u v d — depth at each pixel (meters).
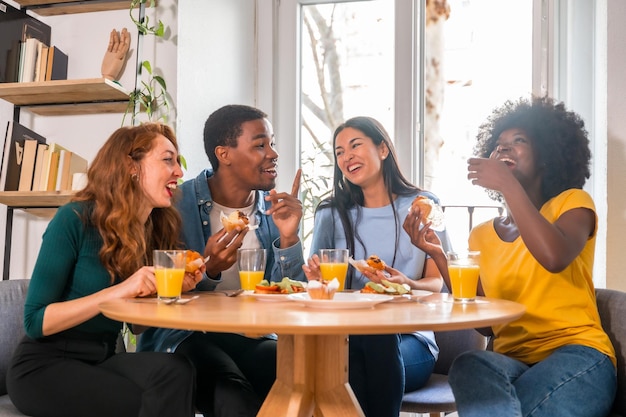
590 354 1.55
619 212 2.30
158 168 1.78
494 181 1.65
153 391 1.52
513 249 1.80
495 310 1.36
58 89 2.59
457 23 3.09
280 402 1.47
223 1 2.94
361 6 3.11
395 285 1.64
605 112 2.37
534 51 2.80
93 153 2.80
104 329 1.71
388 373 1.76
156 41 2.68
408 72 3.00
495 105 3.04
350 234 2.26
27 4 2.80
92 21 2.81
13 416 1.61
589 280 1.75
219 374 1.76
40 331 1.57
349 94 3.12
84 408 1.57
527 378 1.50
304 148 3.18
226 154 2.19
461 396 1.49
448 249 2.29
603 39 2.47
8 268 2.77
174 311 1.29
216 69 2.91
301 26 3.19
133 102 2.63
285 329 1.08
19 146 2.70
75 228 1.69
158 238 1.93
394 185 2.32
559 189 1.87
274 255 2.11
